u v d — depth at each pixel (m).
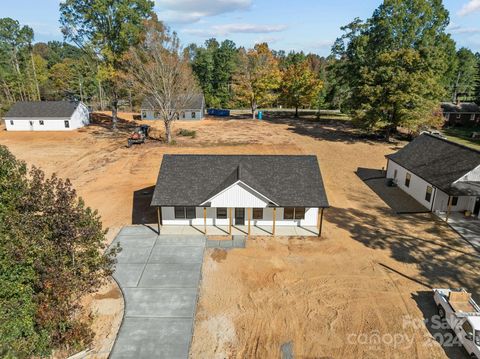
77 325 15.27
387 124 48.72
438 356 14.66
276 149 47.47
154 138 53.34
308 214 25.39
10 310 13.71
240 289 18.89
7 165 15.34
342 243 23.45
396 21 54.34
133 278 19.69
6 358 11.85
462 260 21.44
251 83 72.62
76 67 98.12
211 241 23.64
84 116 64.62
